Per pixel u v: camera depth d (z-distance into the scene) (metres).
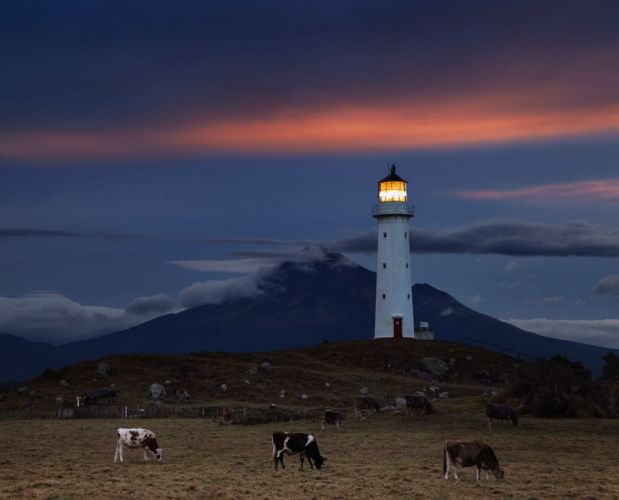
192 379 116.62
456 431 69.12
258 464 51.75
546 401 77.31
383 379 124.50
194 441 64.62
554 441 63.06
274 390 113.38
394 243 160.00
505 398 83.19
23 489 40.69
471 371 135.25
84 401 102.25
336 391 115.25
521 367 85.62
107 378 113.81
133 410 92.62
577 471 49.25
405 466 50.69
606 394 81.06
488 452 45.19
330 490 41.47
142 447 52.59
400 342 149.75
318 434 68.56
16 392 108.81
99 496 38.91
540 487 43.06
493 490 41.84
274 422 81.06
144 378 114.81
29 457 55.03
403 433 68.38
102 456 55.59
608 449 59.31
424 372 132.12
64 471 47.91
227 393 111.88
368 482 44.22
